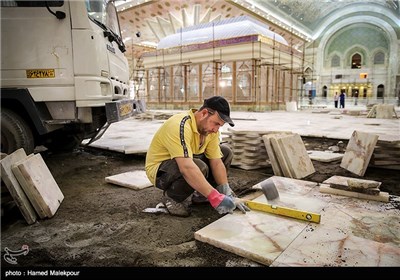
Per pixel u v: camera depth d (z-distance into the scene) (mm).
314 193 3082
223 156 3090
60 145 5723
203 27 22719
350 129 8430
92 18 4113
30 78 3904
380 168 4398
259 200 2883
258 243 2010
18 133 3857
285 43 24266
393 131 7871
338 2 39688
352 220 2385
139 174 4012
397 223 2326
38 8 3822
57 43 3889
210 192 2309
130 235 2311
